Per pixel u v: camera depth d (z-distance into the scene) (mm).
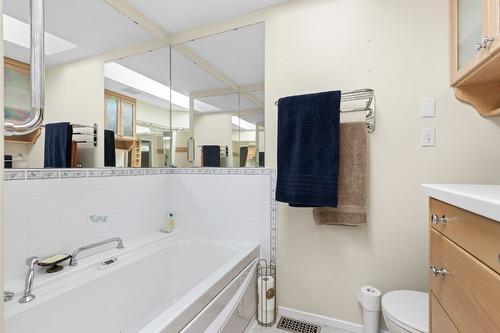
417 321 1144
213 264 1883
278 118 1680
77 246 1458
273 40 1854
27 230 1227
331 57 1693
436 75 1459
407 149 1516
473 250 703
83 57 1563
